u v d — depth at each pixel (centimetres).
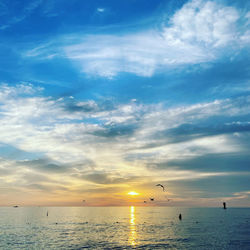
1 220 12800
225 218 14025
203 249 4894
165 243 5631
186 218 14338
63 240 6181
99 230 8394
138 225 10188
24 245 5531
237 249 4844
